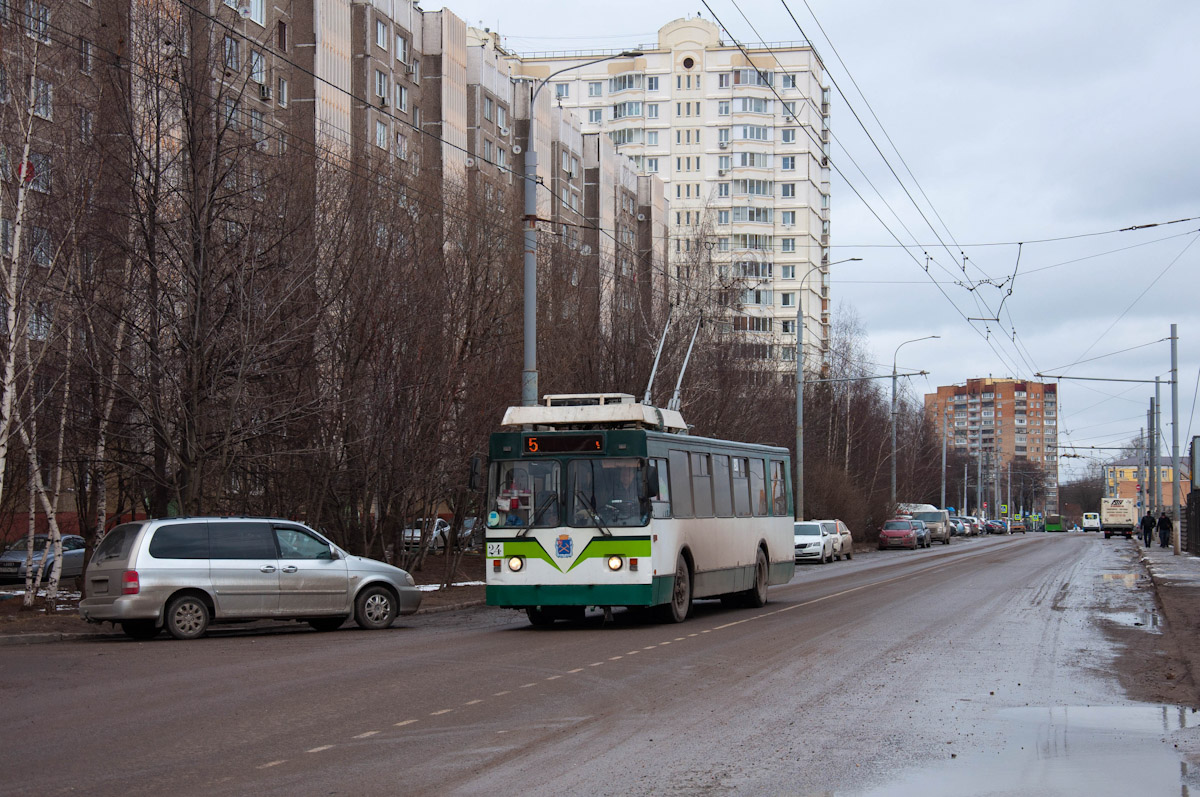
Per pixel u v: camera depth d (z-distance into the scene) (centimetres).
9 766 805
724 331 4438
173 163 2136
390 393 2577
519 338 3147
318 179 2638
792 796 729
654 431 1870
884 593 2583
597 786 748
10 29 2019
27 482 2323
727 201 10606
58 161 2098
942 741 904
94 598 1708
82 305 2044
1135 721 996
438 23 5706
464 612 2306
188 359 2048
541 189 6656
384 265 2627
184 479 2064
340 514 2736
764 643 1567
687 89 10719
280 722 969
